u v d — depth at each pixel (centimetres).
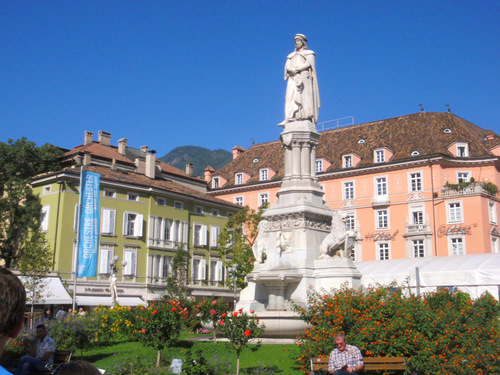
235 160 7175
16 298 265
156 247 4969
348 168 5759
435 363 1005
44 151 5072
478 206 4956
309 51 1961
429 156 5262
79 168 4791
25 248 3903
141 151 6569
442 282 2739
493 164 5209
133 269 4769
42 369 447
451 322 1071
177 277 4775
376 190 5584
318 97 1961
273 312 1582
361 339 1061
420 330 1052
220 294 5525
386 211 5472
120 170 5178
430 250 5122
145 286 4831
